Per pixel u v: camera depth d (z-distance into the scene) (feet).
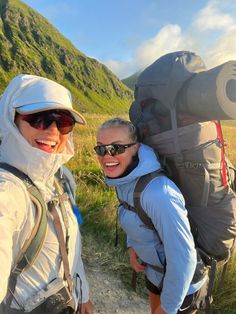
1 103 1.72
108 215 5.78
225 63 2.26
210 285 2.73
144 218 2.41
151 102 2.66
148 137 2.62
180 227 2.26
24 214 1.63
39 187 1.75
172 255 2.30
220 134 2.58
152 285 3.08
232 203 2.57
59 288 1.81
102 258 5.02
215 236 2.58
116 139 2.47
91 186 7.16
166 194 2.30
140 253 2.71
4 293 1.42
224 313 4.33
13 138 1.68
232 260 4.54
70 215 2.03
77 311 2.22
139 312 4.31
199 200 2.54
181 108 2.43
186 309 2.81
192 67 2.48
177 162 2.49
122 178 2.44
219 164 2.52
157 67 2.58
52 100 1.72
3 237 1.45
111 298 4.42
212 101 2.24
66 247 1.86
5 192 1.55
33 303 1.74
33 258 1.69
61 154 1.74
